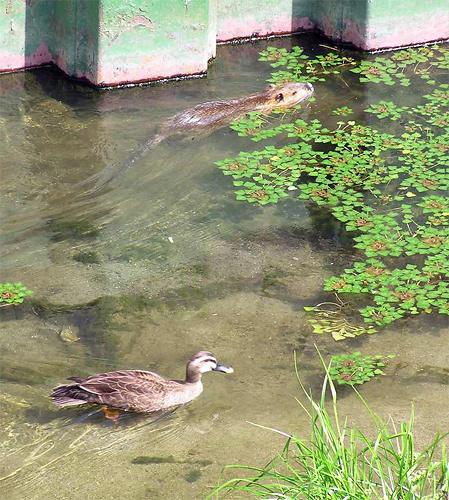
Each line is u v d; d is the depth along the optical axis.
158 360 10.45
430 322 11.16
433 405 9.67
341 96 17.02
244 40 19.11
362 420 9.39
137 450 9.04
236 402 9.78
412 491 6.93
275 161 14.62
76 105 16.27
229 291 11.71
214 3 17.69
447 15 19.19
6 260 12.13
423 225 13.07
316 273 12.14
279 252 12.59
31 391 9.82
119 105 16.38
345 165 14.58
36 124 15.55
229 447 9.05
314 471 7.14
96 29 16.19
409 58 18.67
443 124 15.96
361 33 18.61
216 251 12.55
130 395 9.60
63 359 10.35
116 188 13.91
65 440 9.17
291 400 9.79
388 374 10.22
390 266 12.21
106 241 12.66
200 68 17.55
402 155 14.91
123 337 10.78
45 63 17.44
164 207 13.52
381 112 16.33
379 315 11.20
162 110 16.27
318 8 19.34
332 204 13.59
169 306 11.38
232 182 14.20
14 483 8.54
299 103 16.66
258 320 11.18
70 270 11.98
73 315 11.12
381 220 13.15
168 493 8.39
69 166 14.41
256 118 16.00
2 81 16.94
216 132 15.62
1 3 16.47
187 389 9.84
